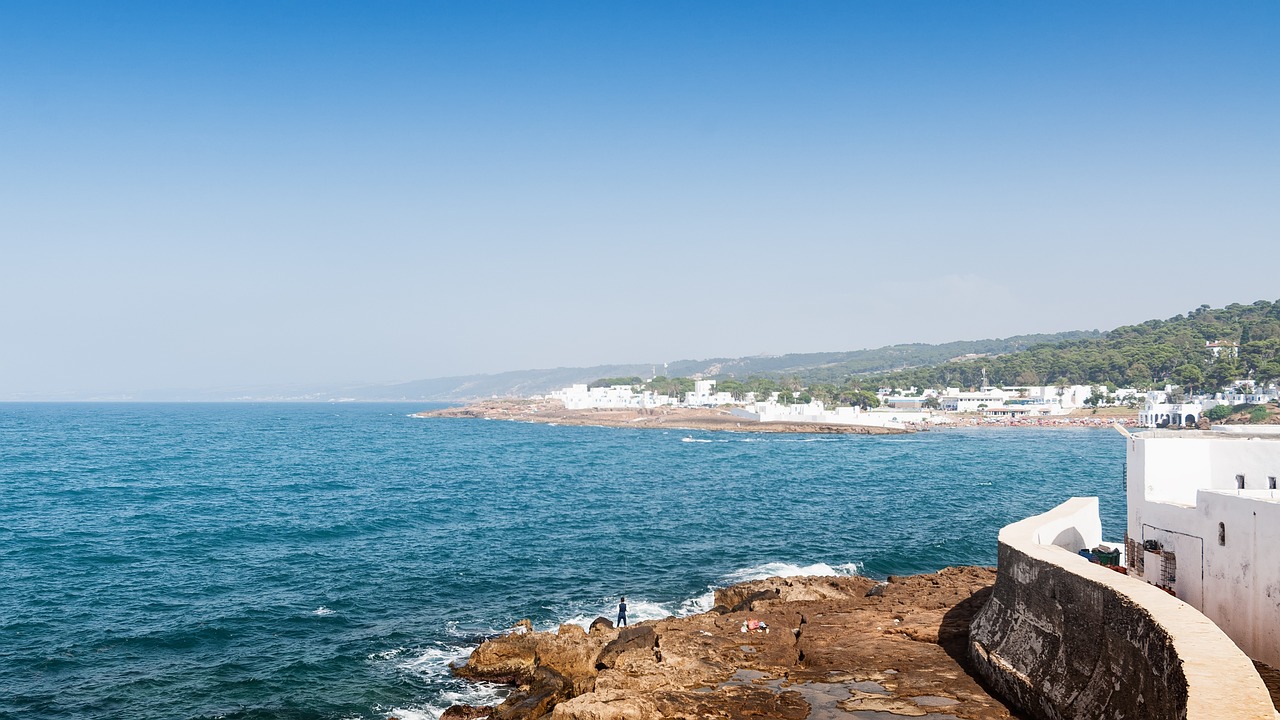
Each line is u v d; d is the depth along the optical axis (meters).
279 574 51.59
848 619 33.84
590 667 33.22
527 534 65.19
